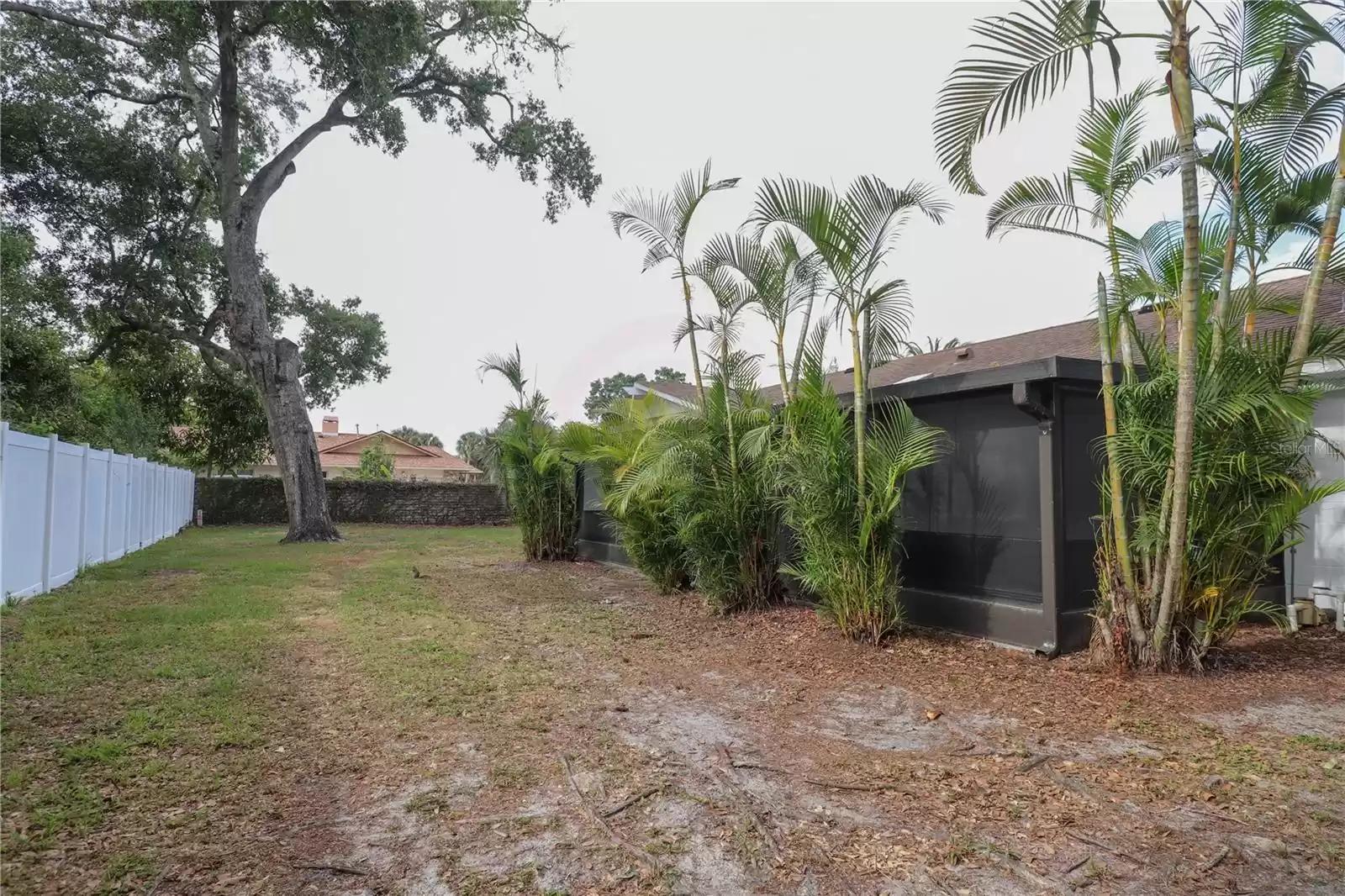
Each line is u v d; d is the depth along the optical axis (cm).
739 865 260
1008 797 316
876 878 251
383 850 269
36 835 272
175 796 310
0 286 1387
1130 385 482
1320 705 432
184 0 1351
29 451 794
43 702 433
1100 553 514
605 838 280
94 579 973
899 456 580
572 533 1335
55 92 1580
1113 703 436
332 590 927
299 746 373
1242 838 277
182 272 1950
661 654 592
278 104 1859
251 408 2450
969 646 582
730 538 733
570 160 1970
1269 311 536
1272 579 704
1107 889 243
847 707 449
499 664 553
